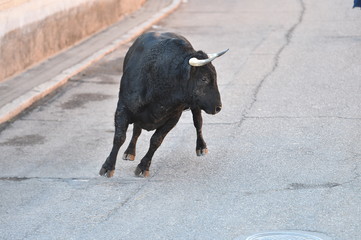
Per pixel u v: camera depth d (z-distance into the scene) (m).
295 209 19.27
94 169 23.44
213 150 24.72
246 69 36.22
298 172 22.19
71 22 42.38
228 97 31.34
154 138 22.25
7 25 34.84
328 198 19.95
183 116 29.05
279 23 48.41
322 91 31.66
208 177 22.16
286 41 42.56
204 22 50.12
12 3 35.56
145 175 22.41
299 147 24.55
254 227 18.20
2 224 19.25
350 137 25.36
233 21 49.97
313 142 24.98
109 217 19.39
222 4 57.75
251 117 28.38
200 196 20.61
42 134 27.53
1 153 25.38
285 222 18.44
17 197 21.27
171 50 20.77
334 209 19.16
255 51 40.22
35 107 31.28
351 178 21.45
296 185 21.11
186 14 53.75
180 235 17.94
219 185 21.42
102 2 47.19
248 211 19.30
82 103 31.78
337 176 21.69
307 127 26.70
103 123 28.78
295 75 34.66
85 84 35.03
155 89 20.97
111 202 20.52
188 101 20.64
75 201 20.73
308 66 36.28
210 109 20.39
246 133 26.41
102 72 37.34
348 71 34.97
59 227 18.89
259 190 20.84
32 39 37.53
